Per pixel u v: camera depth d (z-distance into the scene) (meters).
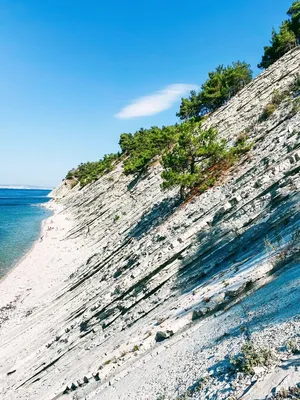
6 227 85.50
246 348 5.89
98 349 15.75
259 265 10.60
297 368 4.74
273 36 71.12
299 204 12.62
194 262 16.73
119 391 9.82
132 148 118.31
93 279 29.16
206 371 6.81
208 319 10.30
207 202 24.33
